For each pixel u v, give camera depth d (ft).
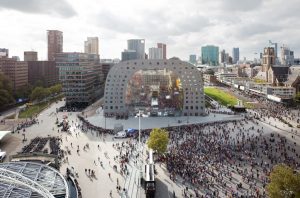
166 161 414.41
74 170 385.50
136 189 334.24
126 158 429.79
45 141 515.09
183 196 318.24
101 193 322.96
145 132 586.45
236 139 535.19
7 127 629.51
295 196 263.70
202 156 437.58
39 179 257.55
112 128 618.03
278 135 565.94
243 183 349.20
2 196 215.51
